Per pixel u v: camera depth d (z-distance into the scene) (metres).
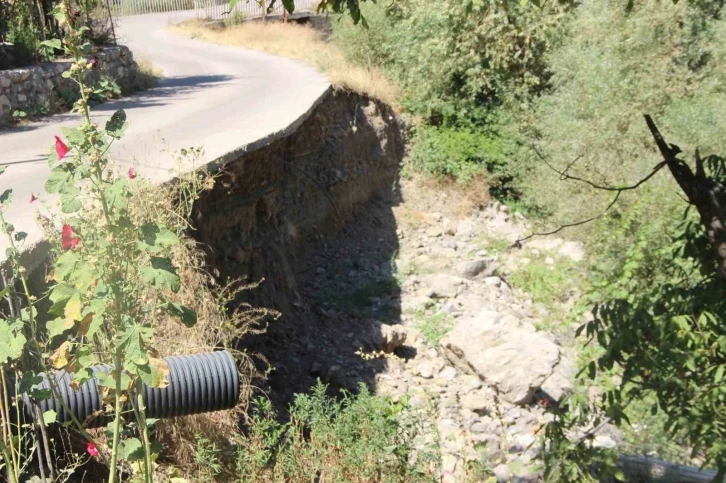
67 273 3.27
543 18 18.47
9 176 10.03
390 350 11.53
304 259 14.27
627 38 15.30
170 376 5.48
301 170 14.67
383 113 18.84
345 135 16.91
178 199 8.16
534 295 13.68
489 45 18.98
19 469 4.05
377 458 5.86
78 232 3.38
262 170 12.20
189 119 14.12
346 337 11.71
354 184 16.84
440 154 18.81
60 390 4.73
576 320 11.48
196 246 8.92
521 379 9.65
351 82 18.39
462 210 18.14
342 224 16.16
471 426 9.01
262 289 11.30
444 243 16.50
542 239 16.02
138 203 6.95
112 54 18.50
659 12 14.62
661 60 14.77
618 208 12.16
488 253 15.91
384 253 15.75
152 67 22.31
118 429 3.42
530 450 8.02
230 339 7.67
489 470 6.71
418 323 12.59
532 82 18.80
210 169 9.67
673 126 13.22
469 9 5.79
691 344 4.18
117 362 3.30
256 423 6.55
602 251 11.84
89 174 3.25
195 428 6.22
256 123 13.22
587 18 16.66
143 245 3.25
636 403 5.98
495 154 18.67
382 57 21.39
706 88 14.23
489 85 18.94
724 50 14.32
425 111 19.64
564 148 15.22
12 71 15.24
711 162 4.60
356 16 5.07
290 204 14.05
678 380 4.12
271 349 10.83
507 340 10.47
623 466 5.80
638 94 14.58
